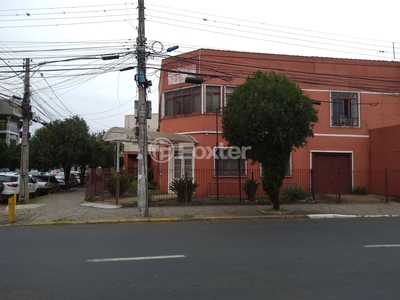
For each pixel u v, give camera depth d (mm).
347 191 20953
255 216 13328
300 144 13594
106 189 18938
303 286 5391
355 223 12125
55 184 26625
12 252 7637
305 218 13531
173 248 7969
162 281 5613
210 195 19188
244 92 13180
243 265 6539
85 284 5473
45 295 5008
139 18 13297
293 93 12906
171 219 12703
